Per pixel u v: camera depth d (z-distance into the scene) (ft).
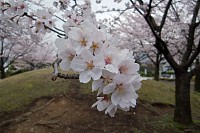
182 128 18.07
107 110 3.79
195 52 18.15
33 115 21.15
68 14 8.02
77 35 3.52
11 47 38.37
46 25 7.88
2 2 8.08
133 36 34.45
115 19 22.95
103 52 3.48
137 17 33.83
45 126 19.67
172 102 26.35
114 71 3.27
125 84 3.37
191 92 36.19
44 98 23.76
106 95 3.87
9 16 8.59
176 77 19.13
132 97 3.40
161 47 18.16
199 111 26.14
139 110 22.12
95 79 3.30
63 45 3.64
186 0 23.63
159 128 18.39
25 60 46.70
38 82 27.76
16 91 25.98
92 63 3.39
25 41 25.70
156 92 28.81
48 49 46.83
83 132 18.84
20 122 20.29
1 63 42.73
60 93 24.26
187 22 25.79
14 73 52.80
